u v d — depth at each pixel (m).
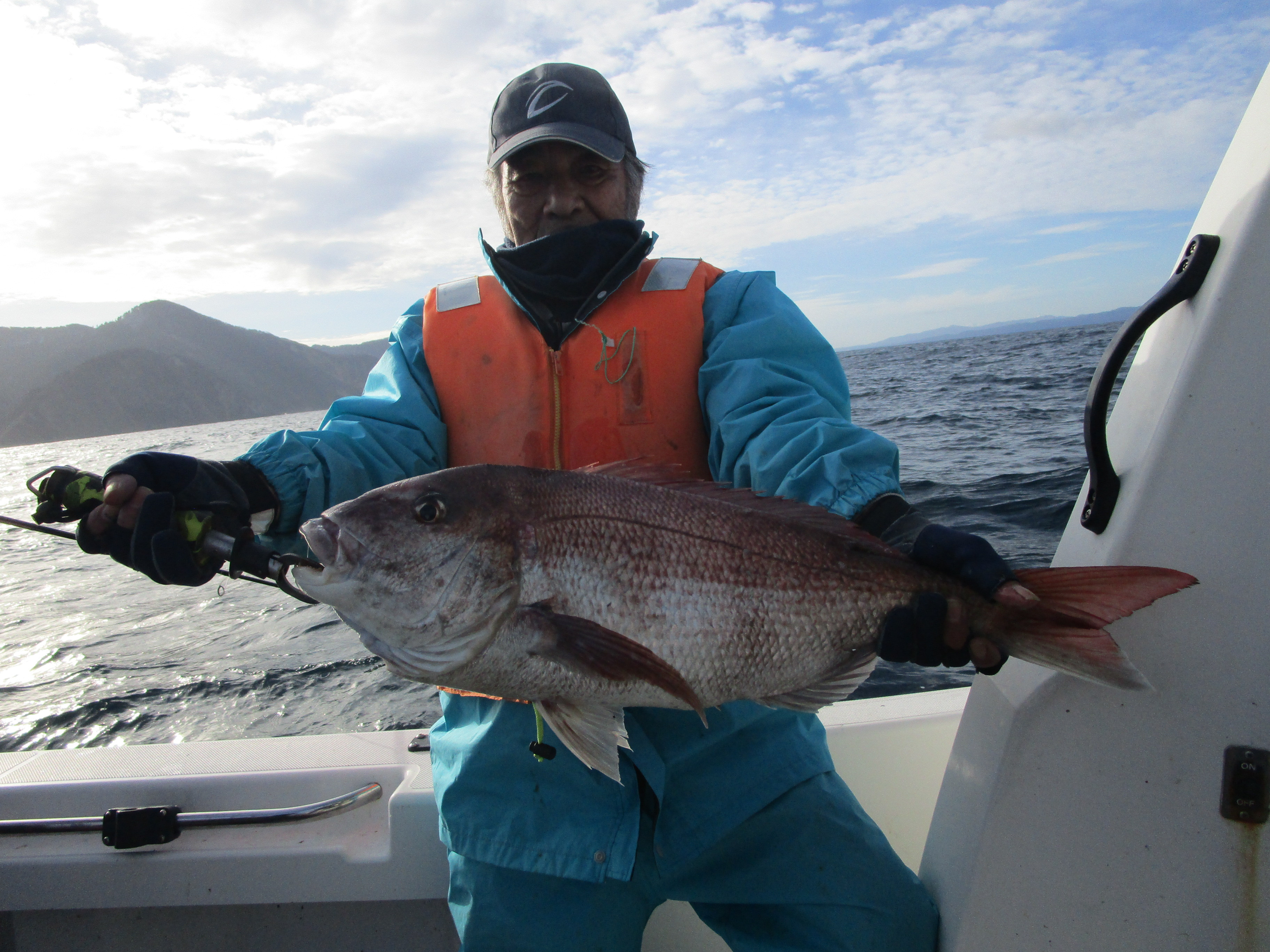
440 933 1.89
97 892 1.87
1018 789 1.33
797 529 1.42
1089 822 1.28
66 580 11.98
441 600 1.35
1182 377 1.18
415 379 1.93
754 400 1.65
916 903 1.50
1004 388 24.03
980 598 1.27
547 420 1.83
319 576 1.35
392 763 2.09
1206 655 1.20
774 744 1.64
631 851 1.50
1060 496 7.91
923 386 27.30
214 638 7.34
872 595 1.38
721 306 1.86
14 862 1.87
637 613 1.37
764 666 1.40
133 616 8.70
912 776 2.10
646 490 1.44
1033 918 1.33
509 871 1.56
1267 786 1.17
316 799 2.04
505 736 1.60
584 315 1.87
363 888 1.84
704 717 1.24
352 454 1.70
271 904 1.92
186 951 1.93
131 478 1.32
